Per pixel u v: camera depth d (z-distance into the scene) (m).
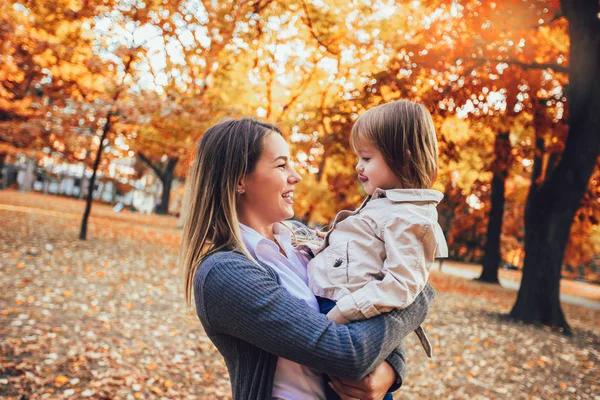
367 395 1.32
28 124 13.03
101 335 5.66
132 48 10.68
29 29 10.50
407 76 8.42
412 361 6.20
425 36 8.38
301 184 12.27
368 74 9.14
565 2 8.54
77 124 12.48
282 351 1.25
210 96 11.77
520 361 6.63
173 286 9.06
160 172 40.19
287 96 11.73
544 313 9.62
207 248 1.57
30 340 5.11
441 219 26.95
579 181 9.56
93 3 8.68
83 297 7.24
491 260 20.61
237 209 1.60
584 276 42.03
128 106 11.56
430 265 1.48
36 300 6.66
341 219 1.73
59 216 20.17
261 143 1.54
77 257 10.57
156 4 7.01
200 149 1.58
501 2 7.55
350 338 1.25
